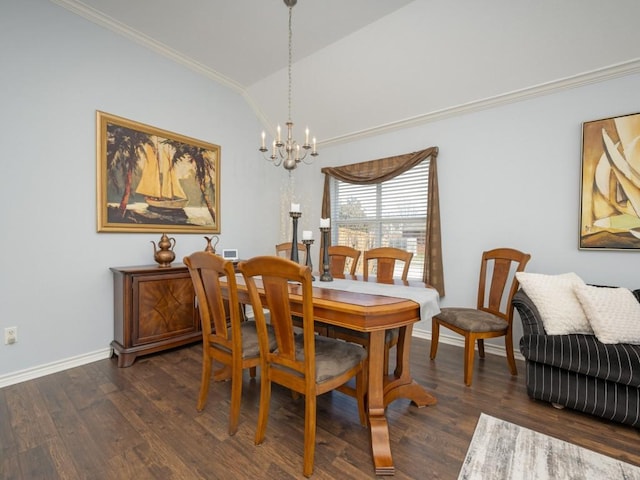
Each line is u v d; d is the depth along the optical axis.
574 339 1.82
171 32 2.75
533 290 2.10
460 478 1.30
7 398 1.94
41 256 2.28
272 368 1.50
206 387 1.82
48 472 1.33
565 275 2.21
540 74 2.49
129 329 2.45
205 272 1.71
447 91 2.91
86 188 2.51
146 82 2.89
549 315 1.97
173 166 3.09
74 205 2.44
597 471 1.34
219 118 3.58
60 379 2.21
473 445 1.52
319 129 3.95
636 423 1.59
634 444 1.53
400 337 1.88
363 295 1.66
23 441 1.52
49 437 1.55
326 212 4.05
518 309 2.17
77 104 2.45
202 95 3.39
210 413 1.79
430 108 3.12
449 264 3.12
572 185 2.48
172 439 1.55
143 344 2.52
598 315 1.83
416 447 1.50
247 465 1.38
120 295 2.50
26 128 2.20
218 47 2.97
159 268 2.60
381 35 2.68
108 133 2.61
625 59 2.20
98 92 2.57
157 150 2.96
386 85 3.10
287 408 1.88
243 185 3.87
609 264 2.33
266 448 1.50
